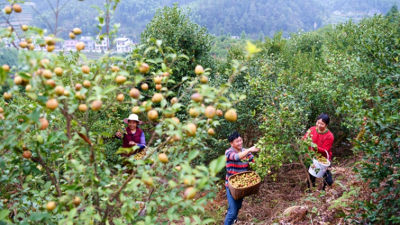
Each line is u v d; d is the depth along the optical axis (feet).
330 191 12.16
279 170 17.70
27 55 4.87
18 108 6.86
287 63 27.94
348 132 19.04
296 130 13.30
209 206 15.07
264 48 29.84
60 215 7.02
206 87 5.66
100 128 16.48
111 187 7.04
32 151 7.34
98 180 5.80
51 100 5.03
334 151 19.84
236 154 11.87
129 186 5.68
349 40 28.84
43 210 6.42
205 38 23.39
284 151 13.85
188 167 4.88
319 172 12.52
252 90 16.60
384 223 8.43
